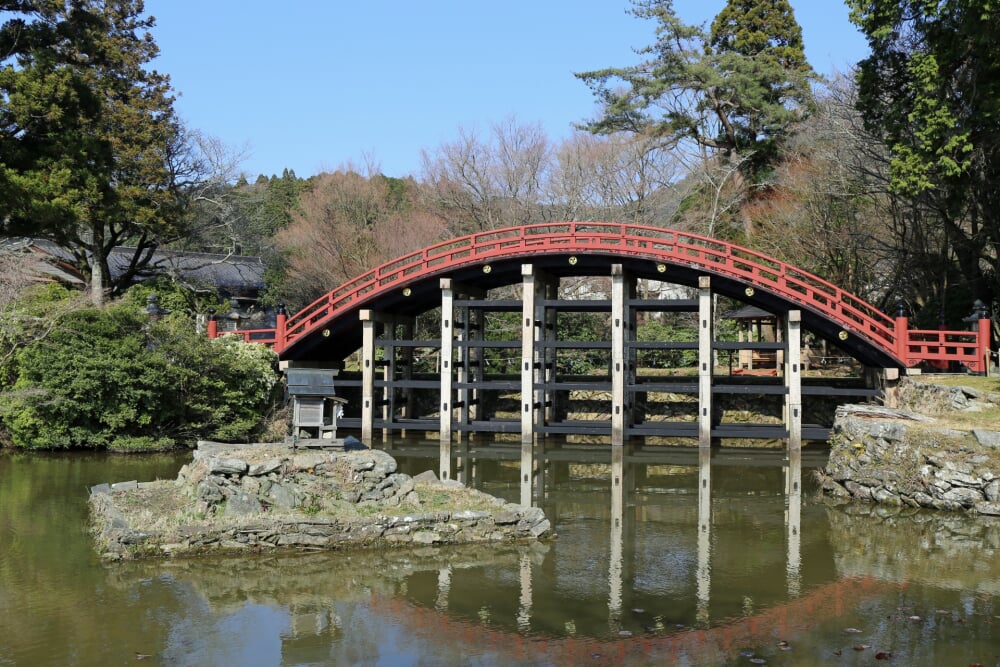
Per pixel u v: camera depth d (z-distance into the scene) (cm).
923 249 3041
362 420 2950
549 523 1573
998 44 2167
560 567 1341
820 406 2944
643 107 4341
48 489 1900
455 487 1652
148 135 3559
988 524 1642
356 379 3303
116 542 1335
